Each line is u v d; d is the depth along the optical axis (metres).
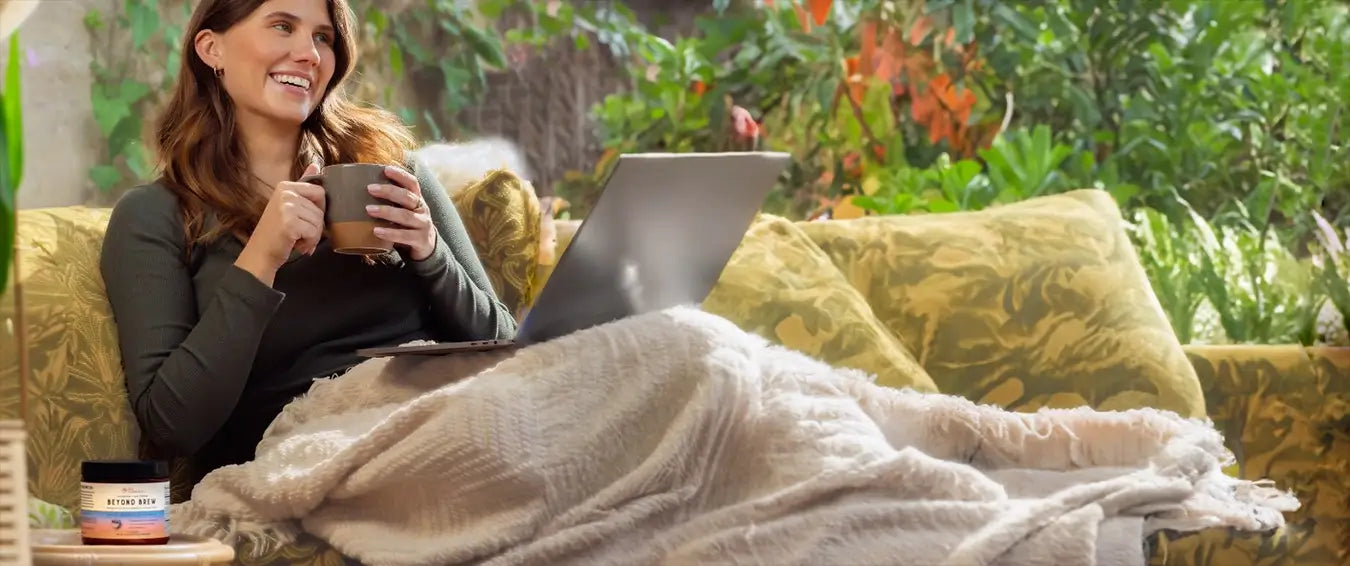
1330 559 2.08
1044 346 2.04
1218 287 2.60
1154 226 2.89
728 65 3.87
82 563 1.10
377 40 3.76
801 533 1.17
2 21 0.96
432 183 1.95
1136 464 1.38
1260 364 2.11
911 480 1.21
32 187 2.92
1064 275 2.10
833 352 1.98
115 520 1.15
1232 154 3.47
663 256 1.40
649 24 4.33
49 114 2.97
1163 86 3.49
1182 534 1.24
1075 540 1.12
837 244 2.15
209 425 1.60
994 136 3.59
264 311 1.59
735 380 1.28
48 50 2.96
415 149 2.13
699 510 1.28
